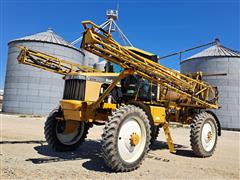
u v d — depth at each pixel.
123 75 5.36
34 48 25.56
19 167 4.66
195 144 6.90
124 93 6.52
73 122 6.55
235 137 14.70
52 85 25.47
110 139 4.62
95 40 4.57
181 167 5.53
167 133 6.70
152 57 6.70
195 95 7.59
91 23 4.57
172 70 6.70
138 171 4.93
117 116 4.79
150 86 6.95
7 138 8.39
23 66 25.28
